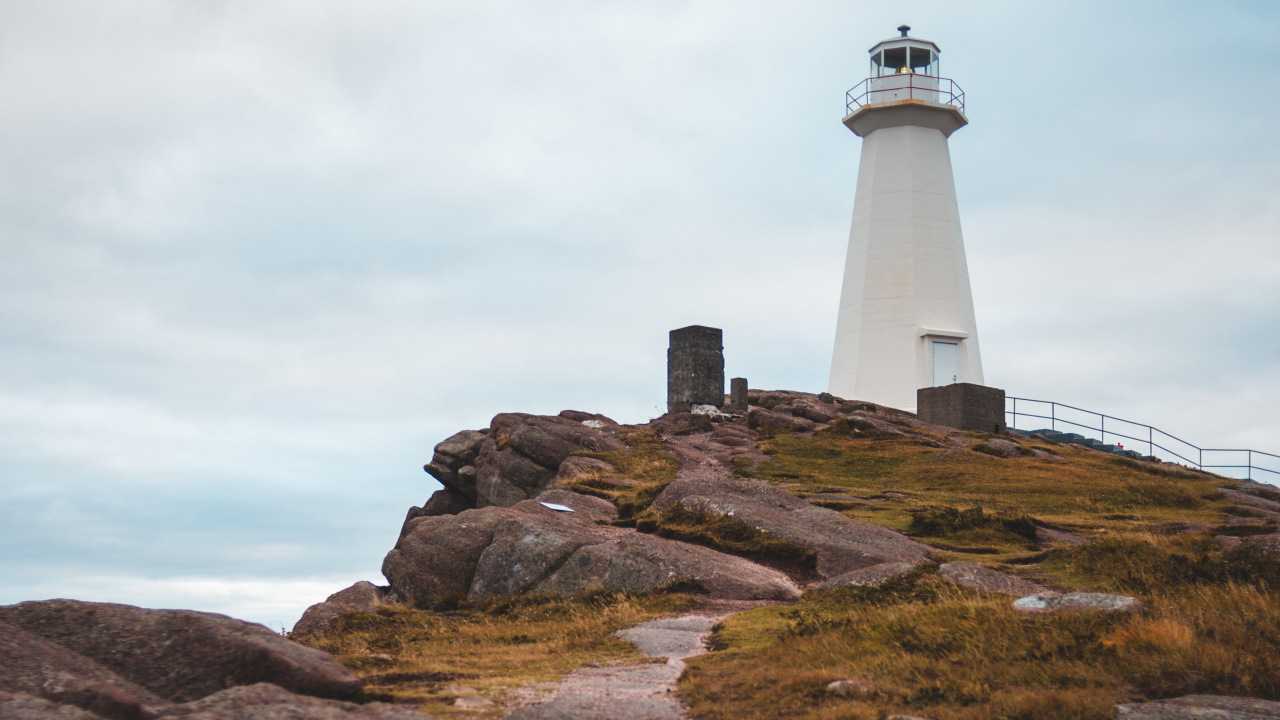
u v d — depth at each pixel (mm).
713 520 25250
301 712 9672
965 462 39938
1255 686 11070
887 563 20484
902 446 43156
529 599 21562
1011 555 23047
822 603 18359
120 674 11000
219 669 11031
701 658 14211
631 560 21906
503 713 10906
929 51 64250
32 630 11438
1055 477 37719
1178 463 50188
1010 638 12836
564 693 12047
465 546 24141
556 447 41406
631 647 15727
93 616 11742
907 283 59594
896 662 12383
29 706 9133
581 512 28234
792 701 11164
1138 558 19906
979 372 61125
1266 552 18438
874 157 62438
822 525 25188
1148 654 11734
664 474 37500
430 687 12406
